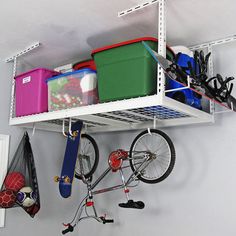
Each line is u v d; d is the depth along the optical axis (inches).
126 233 103.9
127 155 87.2
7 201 84.7
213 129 89.0
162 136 83.1
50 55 97.5
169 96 67.1
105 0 64.9
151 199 99.0
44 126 103.2
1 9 68.5
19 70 105.3
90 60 85.1
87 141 107.6
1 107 99.6
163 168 94.0
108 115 82.1
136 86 63.4
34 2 65.7
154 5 66.2
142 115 80.8
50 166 112.3
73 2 65.7
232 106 76.9
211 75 85.1
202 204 88.0
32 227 103.7
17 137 103.0
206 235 85.9
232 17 71.7
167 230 94.0
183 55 71.6
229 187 83.8
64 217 114.4
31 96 88.7
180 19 72.8
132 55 64.6
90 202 92.6
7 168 98.0
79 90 77.2
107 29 79.1
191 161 92.0
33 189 94.0
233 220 81.8
